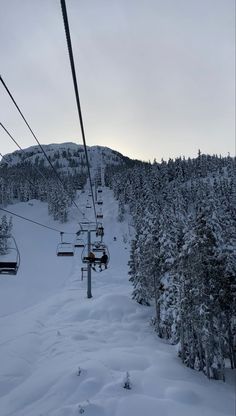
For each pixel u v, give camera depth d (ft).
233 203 293.43
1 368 77.36
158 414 54.44
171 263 113.09
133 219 388.16
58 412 53.78
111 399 57.16
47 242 375.25
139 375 69.41
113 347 95.55
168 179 502.79
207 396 67.31
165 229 122.83
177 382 70.79
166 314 110.73
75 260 294.25
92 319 131.34
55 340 99.50
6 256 311.88
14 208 549.54
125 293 164.86
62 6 14.88
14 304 184.75
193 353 89.40
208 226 89.04
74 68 18.47
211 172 563.89
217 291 88.99
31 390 65.05
